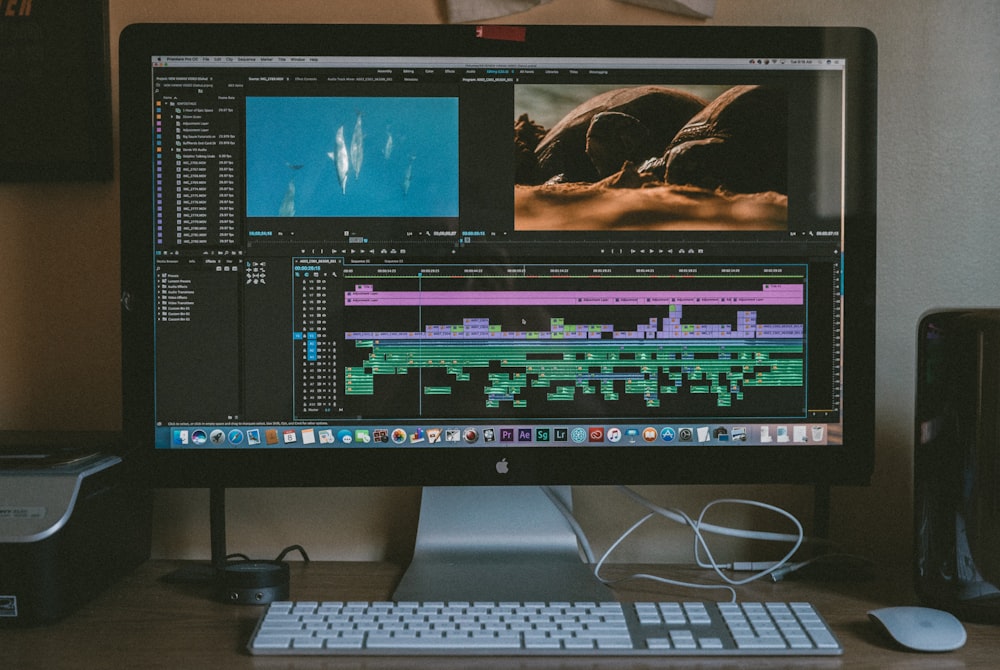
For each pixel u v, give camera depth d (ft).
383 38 2.59
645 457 2.61
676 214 2.63
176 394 2.58
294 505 3.11
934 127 3.11
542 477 2.61
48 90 3.05
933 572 2.38
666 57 2.61
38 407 3.14
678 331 2.63
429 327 2.61
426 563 2.72
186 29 2.56
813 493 3.11
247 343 2.60
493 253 2.62
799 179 2.62
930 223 3.12
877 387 3.13
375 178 2.61
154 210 2.57
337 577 2.80
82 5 3.03
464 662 2.03
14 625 2.27
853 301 2.62
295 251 2.60
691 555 3.10
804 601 2.52
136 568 2.85
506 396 2.61
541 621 2.16
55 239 3.11
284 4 3.08
